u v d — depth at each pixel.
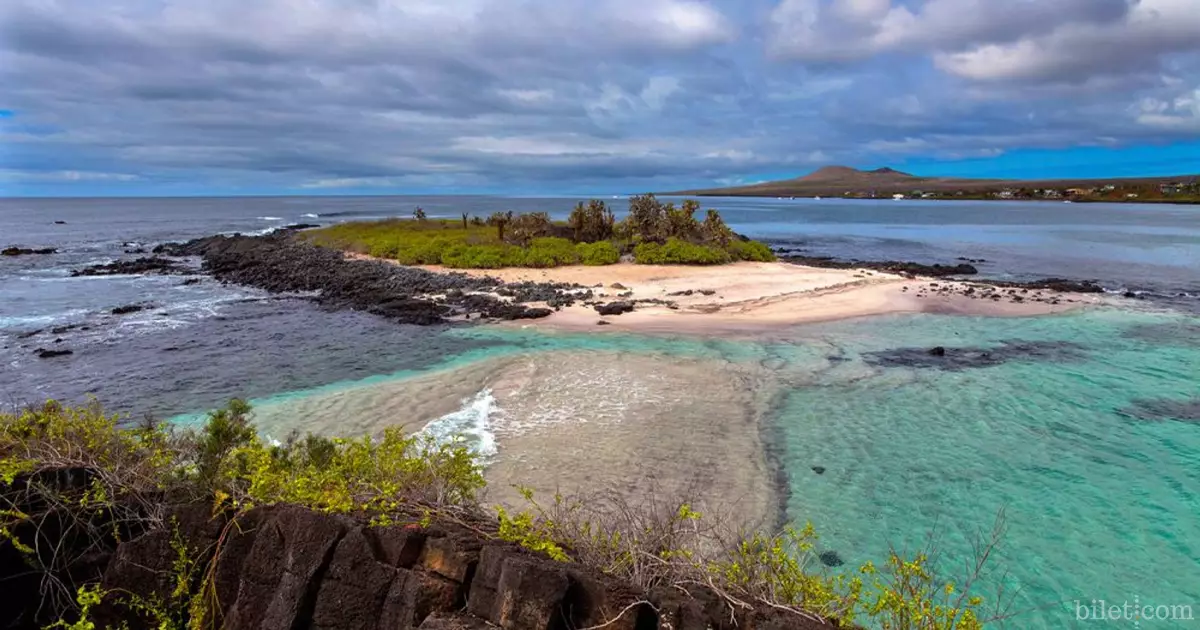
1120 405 15.21
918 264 43.50
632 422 14.20
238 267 43.31
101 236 75.56
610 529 6.62
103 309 29.56
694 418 14.44
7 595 5.69
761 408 15.09
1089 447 12.83
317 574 5.28
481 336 22.80
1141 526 9.91
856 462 12.24
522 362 18.98
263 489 5.75
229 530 5.69
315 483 5.94
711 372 17.89
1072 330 22.88
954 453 12.61
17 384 18.12
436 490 6.40
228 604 5.57
